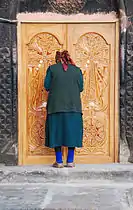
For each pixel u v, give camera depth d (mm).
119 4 6594
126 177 6328
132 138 6691
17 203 5258
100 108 6836
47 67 6805
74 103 6316
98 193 5711
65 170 6328
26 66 6777
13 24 6586
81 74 6457
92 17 6750
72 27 6785
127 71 6641
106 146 6848
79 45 6801
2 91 6613
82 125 6426
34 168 6426
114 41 6762
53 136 6320
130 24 6598
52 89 6359
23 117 6801
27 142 6824
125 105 6688
